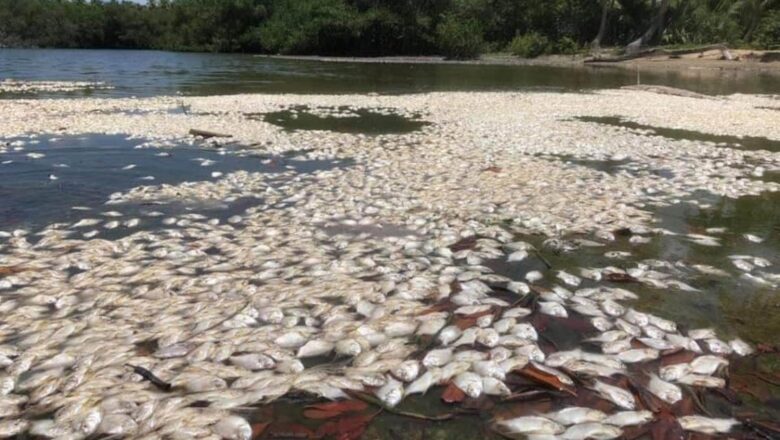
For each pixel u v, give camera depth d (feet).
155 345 11.55
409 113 46.73
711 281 15.19
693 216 20.58
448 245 17.38
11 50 186.80
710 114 47.83
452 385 10.34
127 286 14.30
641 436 9.16
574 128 39.55
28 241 17.34
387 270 15.30
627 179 25.46
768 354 11.67
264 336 11.76
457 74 97.30
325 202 21.49
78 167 26.12
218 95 58.39
